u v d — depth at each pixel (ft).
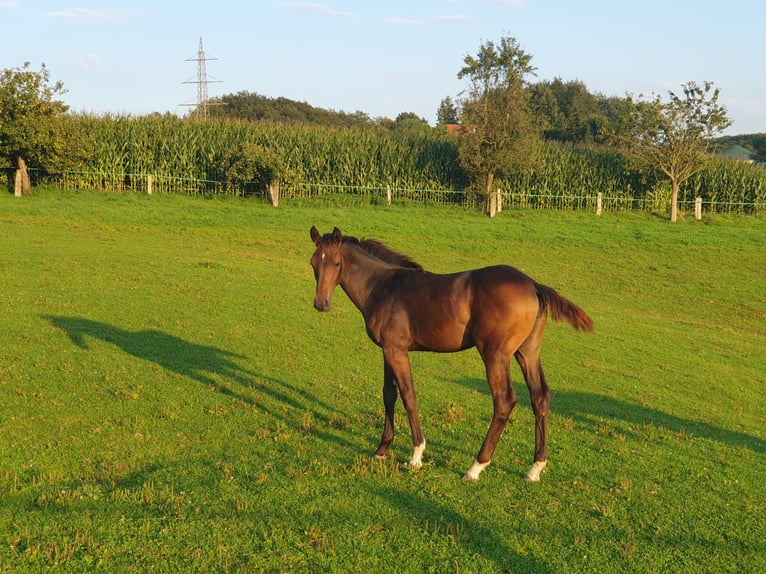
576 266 84.07
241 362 37.83
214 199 114.01
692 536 20.21
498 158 116.57
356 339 44.98
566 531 20.02
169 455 24.30
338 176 125.18
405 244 87.56
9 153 99.35
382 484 22.49
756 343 57.52
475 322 22.99
